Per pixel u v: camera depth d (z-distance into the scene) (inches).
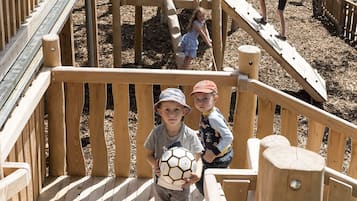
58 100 196.1
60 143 201.8
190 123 201.6
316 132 196.4
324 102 393.4
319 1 569.6
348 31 512.4
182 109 156.8
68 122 200.4
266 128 199.3
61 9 245.1
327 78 436.5
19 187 125.9
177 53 370.9
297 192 83.4
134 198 196.4
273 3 612.4
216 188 105.3
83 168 206.7
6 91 163.8
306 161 83.7
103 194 197.6
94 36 387.2
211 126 176.2
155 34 505.0
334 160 197.8
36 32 215.6
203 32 376.8
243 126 200.8
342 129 191.6
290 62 384.5
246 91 195.0
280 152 85.5
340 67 457.7
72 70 191.3
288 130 197.9
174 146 161.2
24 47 199.0
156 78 193.0
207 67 438.3
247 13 414.6
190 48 371.6
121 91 196.1
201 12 370.0
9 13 189.3
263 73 442.3
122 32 510.0
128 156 205.3
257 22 408.8
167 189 161.2
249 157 121.5
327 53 484.7
